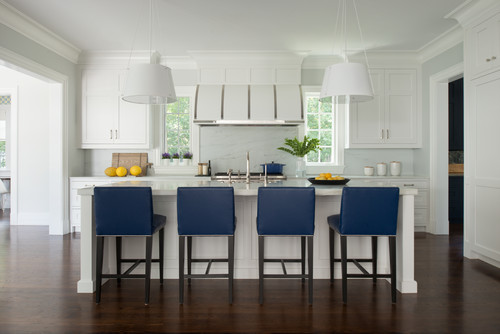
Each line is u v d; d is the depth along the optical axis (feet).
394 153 17.38
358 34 13.94
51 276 9.71
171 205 9.54
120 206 7.73
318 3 11.17
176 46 15.39
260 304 7.88
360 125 16.40
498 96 10.08
